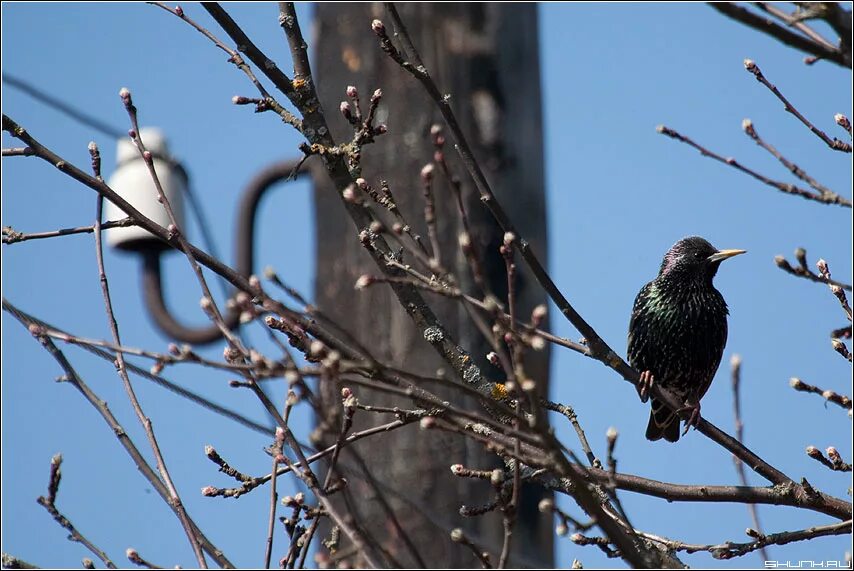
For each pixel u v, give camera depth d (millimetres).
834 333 9047
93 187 9617
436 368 14578
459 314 14711
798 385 8914
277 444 8727
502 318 7383
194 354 7410
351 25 16375
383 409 9039
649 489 9984
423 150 15664
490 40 16422
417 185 15508
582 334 10469
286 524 8852
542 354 15180
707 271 14852
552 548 14953
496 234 15531
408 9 16406
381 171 15664
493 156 15984
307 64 10336
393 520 9258
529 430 7949
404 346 14711
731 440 10477
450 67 16172
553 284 10242
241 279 9617
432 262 7504
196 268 9328
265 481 9031
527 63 16719
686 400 15062
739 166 9266
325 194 16047
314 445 10227
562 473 7844
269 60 10250
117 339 9227
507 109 16266
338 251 15578
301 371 7297
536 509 14891
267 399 8820
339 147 10109
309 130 10141
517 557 14039
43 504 8914
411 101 15891
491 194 9891
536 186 16219
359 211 10094
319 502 8844
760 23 8703
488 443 7789
